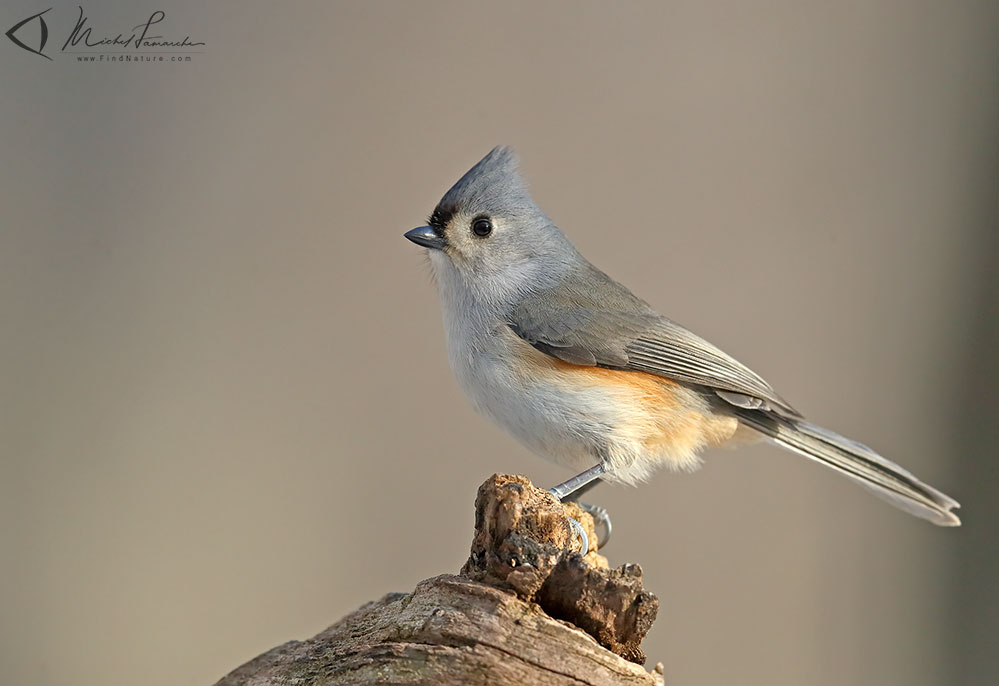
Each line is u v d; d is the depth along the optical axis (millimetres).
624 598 4836
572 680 4766
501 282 7992
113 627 9578
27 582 9641
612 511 10203
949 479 10273
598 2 11289
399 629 4953
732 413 8070
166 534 9898
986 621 9922
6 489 9852
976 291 10461
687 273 10555
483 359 7750
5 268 10492
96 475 10016
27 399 10156
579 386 7520
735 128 10914
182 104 10992
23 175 10711
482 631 4773
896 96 10828
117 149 10859
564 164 10852
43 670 9398
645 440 7676
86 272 10633
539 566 4844
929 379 10383
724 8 11211
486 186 8125
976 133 10641
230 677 5285
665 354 7781
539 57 11172
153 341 10539
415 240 8055
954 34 10828
